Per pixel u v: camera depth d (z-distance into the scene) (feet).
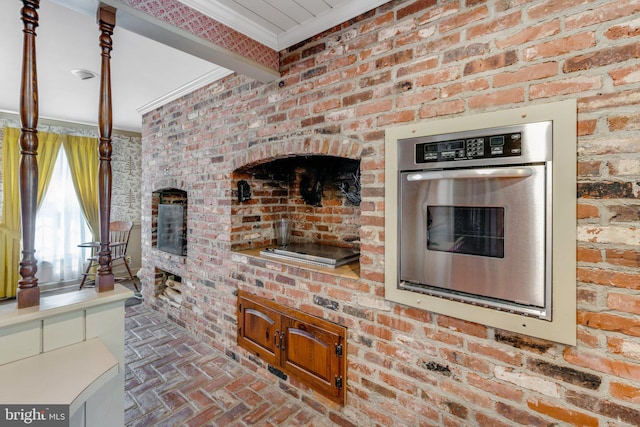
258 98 7.07
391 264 4.97
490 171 3.96
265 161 7.23
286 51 6.42
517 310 3.87
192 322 9.25
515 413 3.95
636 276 3.23
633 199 3.23
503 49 3.95
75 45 6.91
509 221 3.92
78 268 14.46
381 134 5.04
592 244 3.43
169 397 6.37
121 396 4.56
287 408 6.13
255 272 7.23
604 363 3.41
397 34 4.85
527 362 3.86
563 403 3.64
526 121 3.77
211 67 7.89
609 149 3.33
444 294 4.44
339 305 5.66
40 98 10.59
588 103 3.43
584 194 3.46
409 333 4.83
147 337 9.08
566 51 3.55
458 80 4.29
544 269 3.70
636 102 3.20
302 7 5.41
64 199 14.02
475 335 4.24
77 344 4.17
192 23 5.15
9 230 12.55
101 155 4.51
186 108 9.36
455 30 4.31
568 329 3.57
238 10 5.52
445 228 4.47
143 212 11.84
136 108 11.48
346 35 5.46
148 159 11.37
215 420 5.75
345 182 7.97
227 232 7.98
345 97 5.48
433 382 4.60
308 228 8.86
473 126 4.15
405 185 4.79
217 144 8.23
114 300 4.49
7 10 5.57
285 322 6.56
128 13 4.44
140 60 7.57
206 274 8.68
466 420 4.32
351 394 5.51
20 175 3.86
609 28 3.33
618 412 3.34
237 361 7.73
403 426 4.90
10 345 3.67
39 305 3.99
